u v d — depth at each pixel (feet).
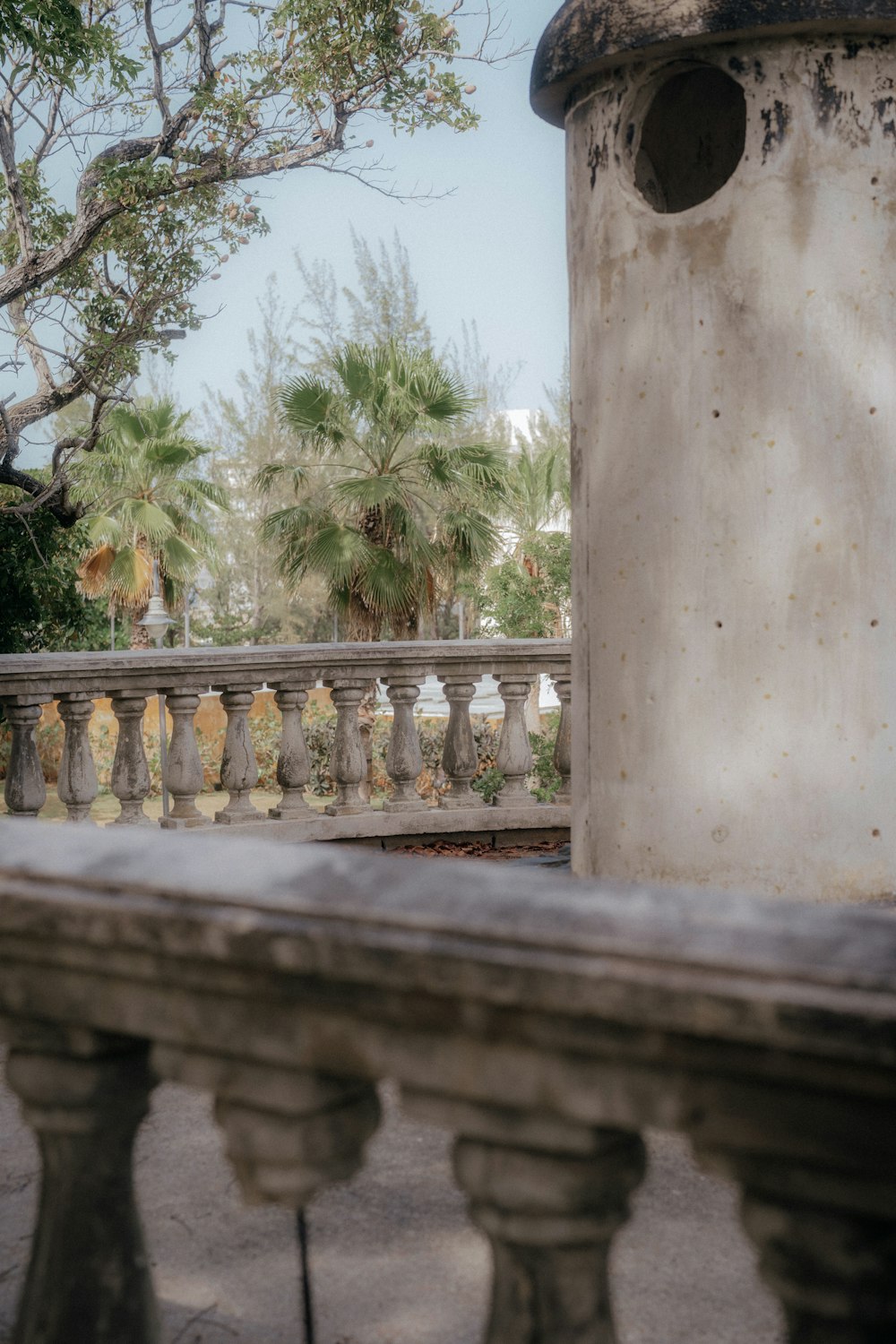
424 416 72.33
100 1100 4.44
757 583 11.69
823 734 11.71
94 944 4.02
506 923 3.47
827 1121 3.25
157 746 76.18
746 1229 3.51
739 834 11.92
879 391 11.56
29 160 48.55
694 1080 3.39
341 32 40.32
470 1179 3.83
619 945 3.28
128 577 108.78
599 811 12.82
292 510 72.23
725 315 11.58
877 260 11.46
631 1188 3.82
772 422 11.54
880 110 11.33
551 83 12.47
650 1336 6.69
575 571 13.24
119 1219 4.58
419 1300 7.05
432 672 22.59
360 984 3.65
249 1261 7.55
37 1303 4.57
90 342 45.75
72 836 4.60
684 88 13.46
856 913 3.49
